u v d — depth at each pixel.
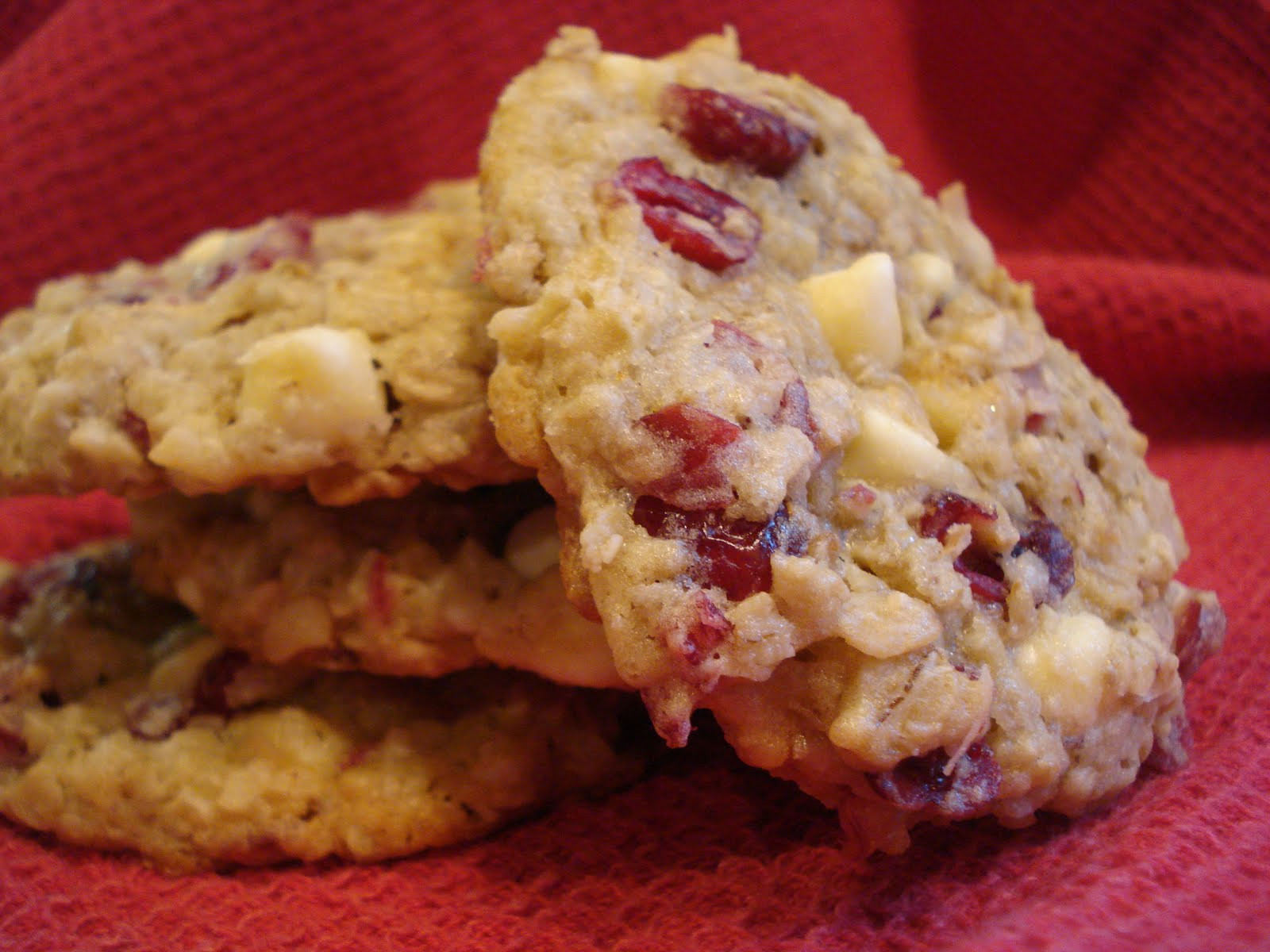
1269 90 0.25
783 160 0.16
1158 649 0.14
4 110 0.24
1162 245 0.26
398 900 0.14
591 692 0.16
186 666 0.16
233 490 0.16
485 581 0.15
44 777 0.15
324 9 0.24
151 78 0.24
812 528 0.13
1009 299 0.17
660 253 0.14
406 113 0.26
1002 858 0.14
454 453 0.14
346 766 0.15
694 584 0.12
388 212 0.19
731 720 0.13
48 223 0.24
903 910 0.13
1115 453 0.16
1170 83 0.26
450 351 0.15
